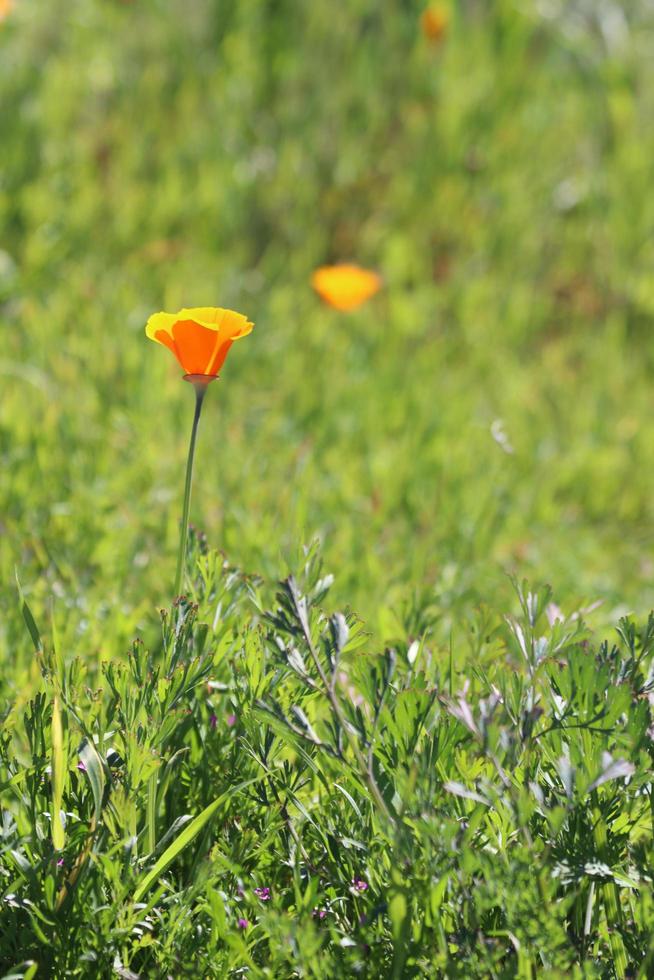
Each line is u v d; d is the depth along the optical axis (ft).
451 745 9.71
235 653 11.24
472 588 19.02
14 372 23.81
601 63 42.96
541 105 41.96
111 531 18.15
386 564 19.97
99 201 33.99
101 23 39.73
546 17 43.96
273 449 24.34
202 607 11.18
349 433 26.61
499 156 39.83
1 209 31.76
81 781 9.97
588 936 9.18
